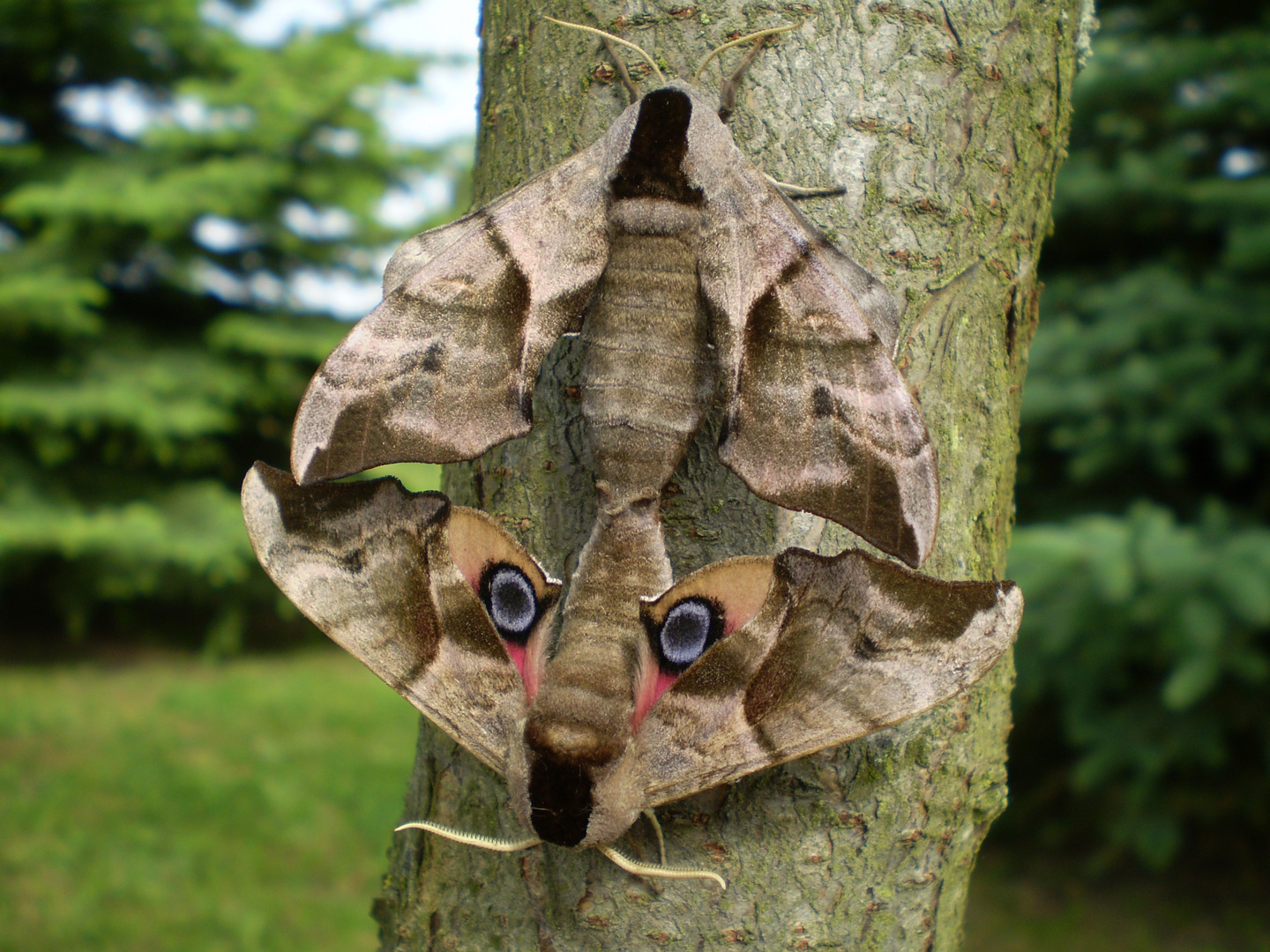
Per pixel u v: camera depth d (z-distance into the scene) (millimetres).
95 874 455
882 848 150
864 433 149
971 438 157
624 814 144
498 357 156
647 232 156
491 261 157
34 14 987
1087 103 461
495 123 167
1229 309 405
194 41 1074
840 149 154
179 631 1100
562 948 152
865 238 154
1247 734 432
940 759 152
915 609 146
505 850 151
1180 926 460
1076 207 468
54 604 1049
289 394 1100
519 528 159
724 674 148
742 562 151
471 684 151
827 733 145
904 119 155
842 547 154
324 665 1001
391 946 167
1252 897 479
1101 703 422
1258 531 362
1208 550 352
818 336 152
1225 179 436
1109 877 505
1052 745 532
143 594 1074
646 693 149
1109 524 368
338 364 152
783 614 149
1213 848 510
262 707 789
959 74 156
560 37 161
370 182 1086
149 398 982
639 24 158
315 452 150
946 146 156
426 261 161
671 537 155
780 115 155
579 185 158
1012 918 472
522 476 160
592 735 143
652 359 154
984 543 159
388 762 637
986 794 158
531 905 154
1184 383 405
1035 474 483
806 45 155
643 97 152
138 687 869
